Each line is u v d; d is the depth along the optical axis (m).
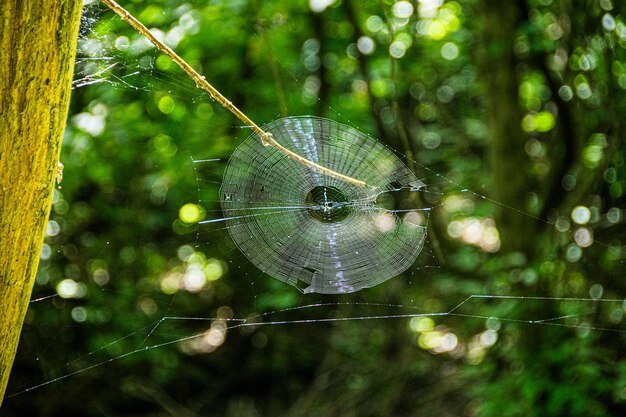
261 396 6.88
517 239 4.95
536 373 4.32
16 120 1.43
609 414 4.13
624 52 4.70
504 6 5.05
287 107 5.86
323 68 6.30
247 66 5.89
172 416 6.40
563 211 4.83
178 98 5.21
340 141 3.10
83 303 6.03
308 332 6.96
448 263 5.98
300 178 3.21
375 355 6.63
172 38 4.79
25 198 1.50
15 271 1.54
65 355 6.02
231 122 5.74
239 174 3.16
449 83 6.93
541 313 4.48
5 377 1.66
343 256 3.40
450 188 6.31
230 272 6.89
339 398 6.40
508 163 5.09
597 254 4.56
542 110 5.85
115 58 4.05
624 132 4.61
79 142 5.12
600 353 4.33
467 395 5.20
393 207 5.39
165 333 6.62
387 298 6.55
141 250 6.66
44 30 1.42
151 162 6.07
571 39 4.91
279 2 5.41
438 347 6.29
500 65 5.13
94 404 6.24
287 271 3.34
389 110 6.38
